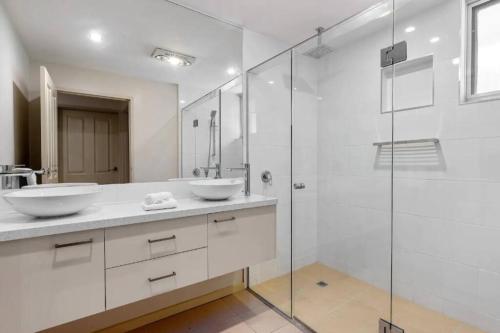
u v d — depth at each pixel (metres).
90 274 1.20
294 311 1.96
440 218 1.84
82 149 1.69
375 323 1.81
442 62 1.81
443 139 1.81
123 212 1.39
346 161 2.42
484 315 1.65
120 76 1.82
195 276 1.51
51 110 1.59
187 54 2.07
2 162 1.44
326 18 2.18
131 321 1.78
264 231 1.83
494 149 1.58
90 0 1.70
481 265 1.66
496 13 1.65
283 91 2.52
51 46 1.59
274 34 2.47
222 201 1.79
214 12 2.09
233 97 2.29
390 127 2.12
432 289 1.90
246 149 2.36
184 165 2.08
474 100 1.68
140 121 1.90
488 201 1.62
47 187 1.57
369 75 2.24
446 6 1.79
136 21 1.85
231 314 1.96
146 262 1.34
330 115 2.55
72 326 1.61
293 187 2.47
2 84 1.45
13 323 1.04
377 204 2.21
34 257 1.08
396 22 2.04
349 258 2.39
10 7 1.47
